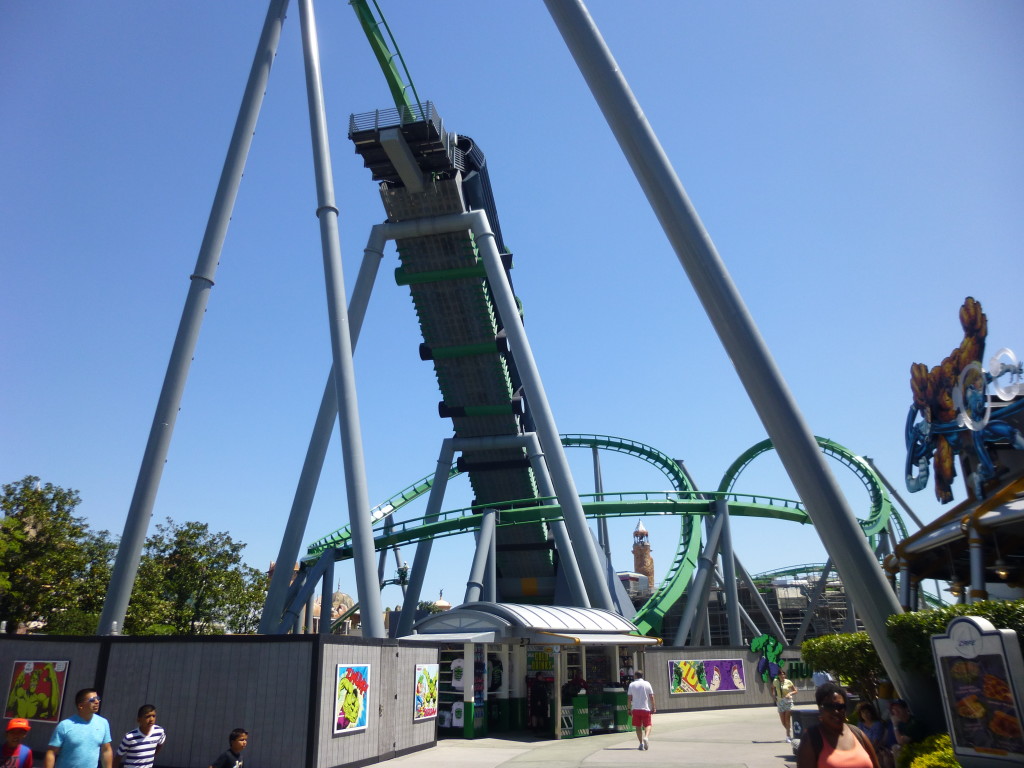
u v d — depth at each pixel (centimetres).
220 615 5597
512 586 6116
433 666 2275
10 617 4672
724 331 1483
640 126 1605
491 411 5025
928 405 1911
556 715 2408
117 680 1895
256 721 1731
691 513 5612
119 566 2780
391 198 4397
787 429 1411
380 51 4509
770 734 2495
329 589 5494
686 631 5253
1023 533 1552
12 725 1004
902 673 1316
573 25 1672
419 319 4722
